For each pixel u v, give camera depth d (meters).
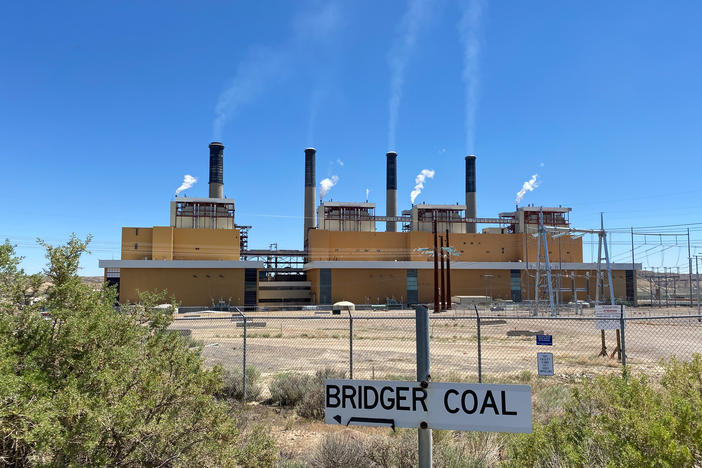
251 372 16.20
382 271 99.94
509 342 32.59
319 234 104.69
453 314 71.00
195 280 91.19
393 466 6.73
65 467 3.92
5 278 4.90
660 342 31.59
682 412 4.19
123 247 93.06
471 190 132.25
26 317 4.90
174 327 43.62
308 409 11.41
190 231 96.50
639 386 5.45
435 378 15.13
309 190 126.81
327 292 97.19
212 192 118.12
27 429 3.69
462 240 109.56
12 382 3.78
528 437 5.29
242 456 5.79
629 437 4.29
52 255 5.05
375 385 3.08
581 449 4.83
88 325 4.88
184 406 5.33
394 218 112.56
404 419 3.01
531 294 106.25
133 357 5.20
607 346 29.33
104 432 4.39
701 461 3.93
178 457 5.00
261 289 100.62
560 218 114.19
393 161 131.38
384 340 34.78
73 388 4.23
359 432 9.57
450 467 6.30
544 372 13.08
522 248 110.81
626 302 105.62
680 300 122.75
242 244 109.94
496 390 2.87
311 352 26.97
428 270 101.94
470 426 2.88
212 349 28.27
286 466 7.16
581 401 6.86
